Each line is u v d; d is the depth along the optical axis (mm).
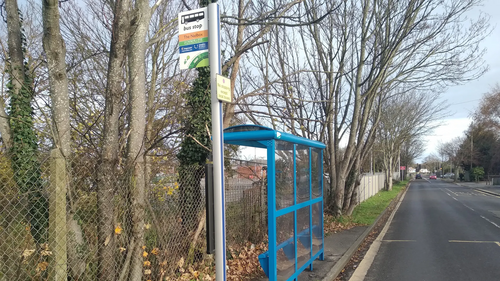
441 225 12586
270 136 4484
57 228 3275
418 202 23125
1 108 4219
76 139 6184
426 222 13484
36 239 3494
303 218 5832
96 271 3799
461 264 7191
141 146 4336
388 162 40375
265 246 7734
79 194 3721
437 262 7406
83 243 3750
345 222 12336
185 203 5539
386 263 7453
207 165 3244
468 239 9828
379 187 36500
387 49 11297
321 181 7000
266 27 7121
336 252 7844
